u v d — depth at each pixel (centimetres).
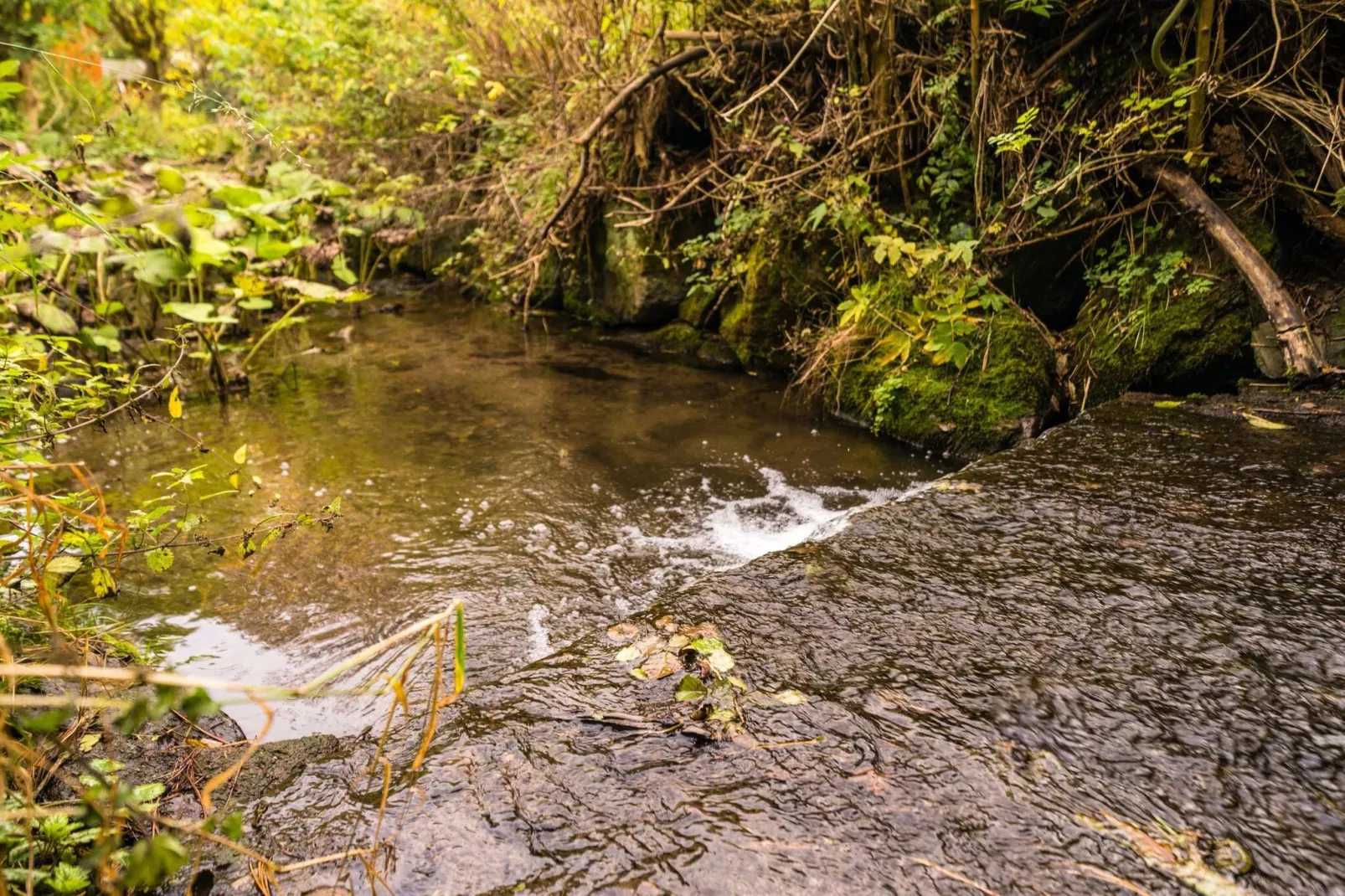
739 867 120
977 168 425
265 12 829
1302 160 379
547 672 171
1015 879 117
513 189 653
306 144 826
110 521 156
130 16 830
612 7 559
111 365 269
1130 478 263
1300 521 228
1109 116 421
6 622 175
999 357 392
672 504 330
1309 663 167
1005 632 180
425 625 104
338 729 196
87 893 121
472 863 123
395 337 619
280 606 257
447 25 804
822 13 470
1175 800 132
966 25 439
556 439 403
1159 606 188
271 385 498
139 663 197
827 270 481
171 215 210
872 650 175
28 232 225
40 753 130
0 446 167
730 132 541
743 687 162
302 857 126
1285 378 344
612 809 132
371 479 355
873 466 370
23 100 681
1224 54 371
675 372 519
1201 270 375
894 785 136
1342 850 122
